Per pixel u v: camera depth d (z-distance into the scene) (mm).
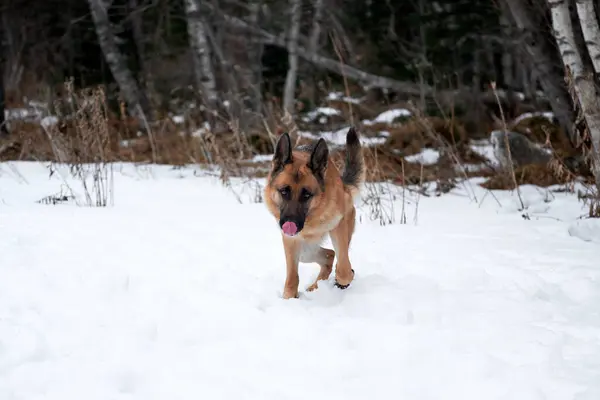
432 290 4773
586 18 6434
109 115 12055
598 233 5949
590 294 4773
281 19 14156
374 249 5551
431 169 9141
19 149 9930
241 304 4516
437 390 3801
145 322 4309
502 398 3717
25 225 5855
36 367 3922
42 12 14922
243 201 7164
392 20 13930
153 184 7957
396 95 14047
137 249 5391
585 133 6469
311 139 10305
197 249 5461
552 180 8125
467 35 12469
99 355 4023
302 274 5191
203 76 11992
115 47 13008
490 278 4965
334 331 4250
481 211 6824
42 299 4547
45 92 12930
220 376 3883
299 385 3830
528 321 4410
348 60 14078
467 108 12164
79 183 7574
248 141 10609
